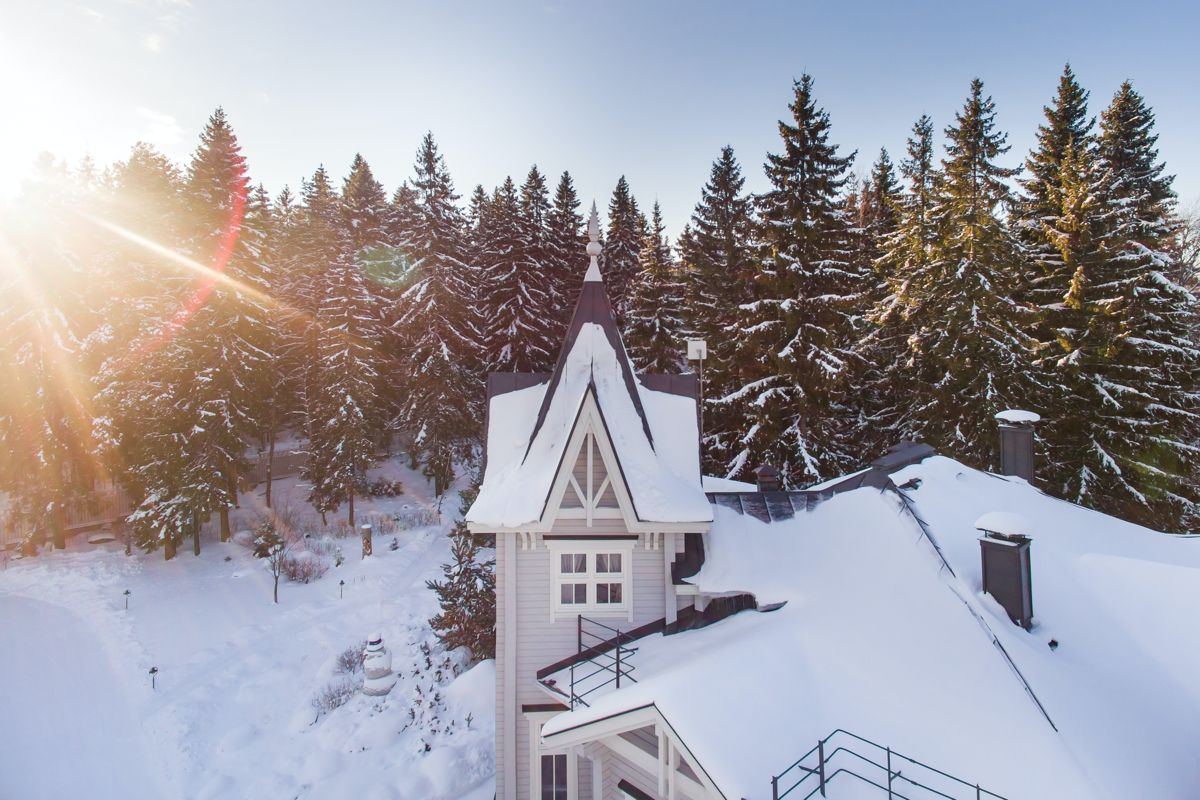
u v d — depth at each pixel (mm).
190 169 31109
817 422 25188
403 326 36844
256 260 32188
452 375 35594
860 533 12125
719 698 8594
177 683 19281
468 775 14852
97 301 28766
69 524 32125
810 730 8484
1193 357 24906
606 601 13109
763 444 25172
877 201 44938
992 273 24750
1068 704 8281
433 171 37219
